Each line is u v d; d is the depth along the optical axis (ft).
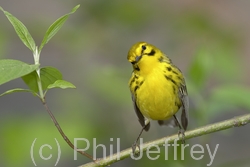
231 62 45.60
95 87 41.09
